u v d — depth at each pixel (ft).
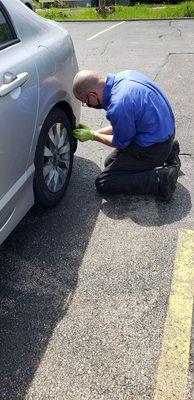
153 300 7.79
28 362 6.78
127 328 7.27
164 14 42.06
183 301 7.75
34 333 7.25
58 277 8.40
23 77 7.91
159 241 9.24
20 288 8.17
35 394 6.33
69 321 7.45
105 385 6.39
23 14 9.05
